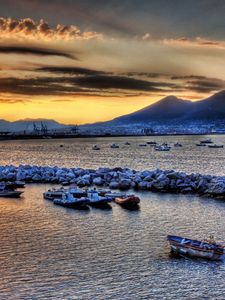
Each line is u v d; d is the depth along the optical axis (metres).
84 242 60.19
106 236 63.09
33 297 43.53
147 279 48.12
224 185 94.81
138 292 44.97
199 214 77.12
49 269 50.47
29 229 66.75
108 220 72.75
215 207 83.19
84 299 43.31
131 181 106.38
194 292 45.16
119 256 54.78
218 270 50.69
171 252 56.31
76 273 49.44
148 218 74.12
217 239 61.94
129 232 65.19
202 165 191.00
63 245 58.88
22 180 119.25
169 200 90.38
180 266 51.72
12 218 74.06
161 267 51.41
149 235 63.69
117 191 101.00
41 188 107.25
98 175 117.31
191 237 62.84
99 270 50.31
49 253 55.75
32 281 47.22
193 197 93.56
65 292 44.75
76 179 114.12
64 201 84.50
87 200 83.94
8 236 62.94
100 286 46.22
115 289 45.59
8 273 49.25
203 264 52.41
